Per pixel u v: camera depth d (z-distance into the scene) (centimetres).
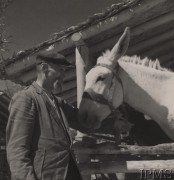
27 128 228
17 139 224
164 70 379
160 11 412
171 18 439
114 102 351
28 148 227
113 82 350
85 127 330
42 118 236
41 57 254
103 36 459
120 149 343
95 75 346
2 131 923
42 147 231
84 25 434
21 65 482
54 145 234
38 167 227
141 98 358
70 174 244
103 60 359
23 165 219
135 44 515
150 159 364
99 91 341
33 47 466
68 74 545
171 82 361
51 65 252
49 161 229
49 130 236
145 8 408
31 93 240
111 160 363
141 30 459
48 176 227
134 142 432
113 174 462
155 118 357
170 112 344
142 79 361
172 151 321
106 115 346
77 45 417
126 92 363
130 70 364
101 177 469
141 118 384
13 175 219
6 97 657
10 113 232
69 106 300
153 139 378
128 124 355
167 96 354
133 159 367
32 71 507
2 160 908
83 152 356
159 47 541
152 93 356
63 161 234
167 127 349
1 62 486
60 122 244
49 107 243
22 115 229
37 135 234
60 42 450
